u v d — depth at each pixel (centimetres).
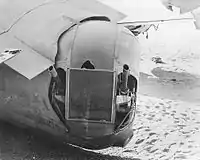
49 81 1057
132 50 1126
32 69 1008
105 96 1038
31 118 1126
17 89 1099
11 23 1168
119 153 1443
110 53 1059
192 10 1477
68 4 1249
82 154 1205
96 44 1062
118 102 1065
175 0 1487
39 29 1123
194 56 3253
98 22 1145
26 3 1220
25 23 1153
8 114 1169
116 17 1259
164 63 3062
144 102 2109
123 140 1120
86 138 1070
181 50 3350
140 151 1511
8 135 1188
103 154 1343
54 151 1158
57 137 1134
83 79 1036
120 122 1074
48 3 1231
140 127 1766
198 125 1830
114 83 1041
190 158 1461
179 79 2697
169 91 2377
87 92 1034
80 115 1043
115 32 1117
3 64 1099
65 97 1045
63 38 1088
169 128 1778
